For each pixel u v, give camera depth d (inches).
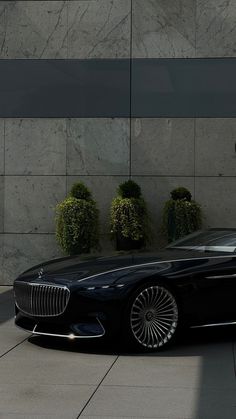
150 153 496.4
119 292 257.8
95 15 501.0
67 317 259.9
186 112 494.3
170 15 496.7
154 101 496.4
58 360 249.3
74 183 494.0
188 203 466.3
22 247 501.7
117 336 259.9
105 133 499.2
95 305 257.0
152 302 266.1
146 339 264.1
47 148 501.4
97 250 494.0
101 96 499.2
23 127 502.6
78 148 500.1
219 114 491.8
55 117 501.4
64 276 267.7
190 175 494.3
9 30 504.7
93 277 262.7
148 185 496.1
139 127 497.0
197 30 494.6
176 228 463.8
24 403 190.5
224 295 284.4
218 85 492.7
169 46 496.4
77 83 501.0
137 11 498.9
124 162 498.0
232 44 492.1
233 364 242.2
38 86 502.6
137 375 225.0
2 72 505.0
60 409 184.4
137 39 498.6
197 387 208.7
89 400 193.6
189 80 494.6
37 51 503.2
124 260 281.7
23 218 501.7
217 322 284.0
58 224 470.9
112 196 498.3
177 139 494.6
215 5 494.0
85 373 228.2
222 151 492.1
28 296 276.1
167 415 178.7
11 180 502.9
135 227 463.8
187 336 301.1
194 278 276.1
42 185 501.4
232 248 302.5
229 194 492.1
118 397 197.0
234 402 191.6
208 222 492.7
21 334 304.2
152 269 269.0
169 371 230.8
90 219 466.6
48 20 503.8
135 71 497.7
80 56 501.4
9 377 222.7
